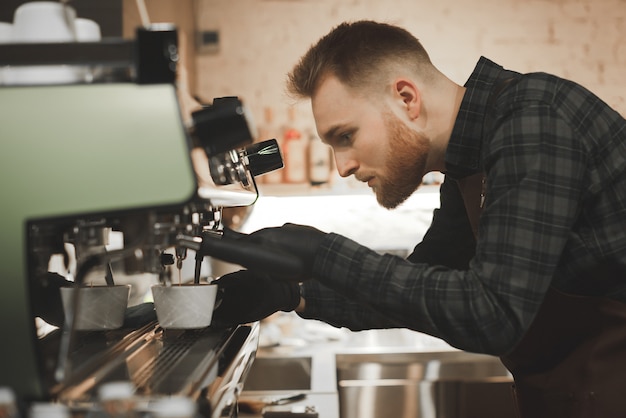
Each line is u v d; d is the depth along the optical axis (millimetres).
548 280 1147
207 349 1261
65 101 946
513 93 1234
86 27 1184
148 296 2383
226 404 1099
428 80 1348
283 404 2076
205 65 3902
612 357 1343
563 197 1163
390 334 3596
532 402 1470
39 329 1324
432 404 2816
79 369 1042
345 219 3918
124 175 938
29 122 945
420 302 1146
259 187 3660
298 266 1133
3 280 949
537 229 1141
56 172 942
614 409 1338
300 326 3664
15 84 947
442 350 3086
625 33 3922
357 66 1312
